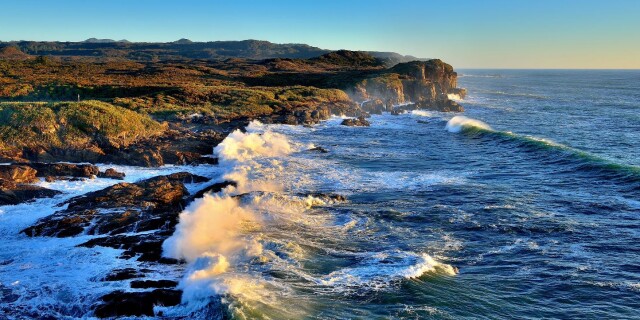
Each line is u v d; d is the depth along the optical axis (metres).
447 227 22.28
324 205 25.77
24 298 15.26
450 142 47.81
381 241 20.58
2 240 20.33
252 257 18.27
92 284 16.19
